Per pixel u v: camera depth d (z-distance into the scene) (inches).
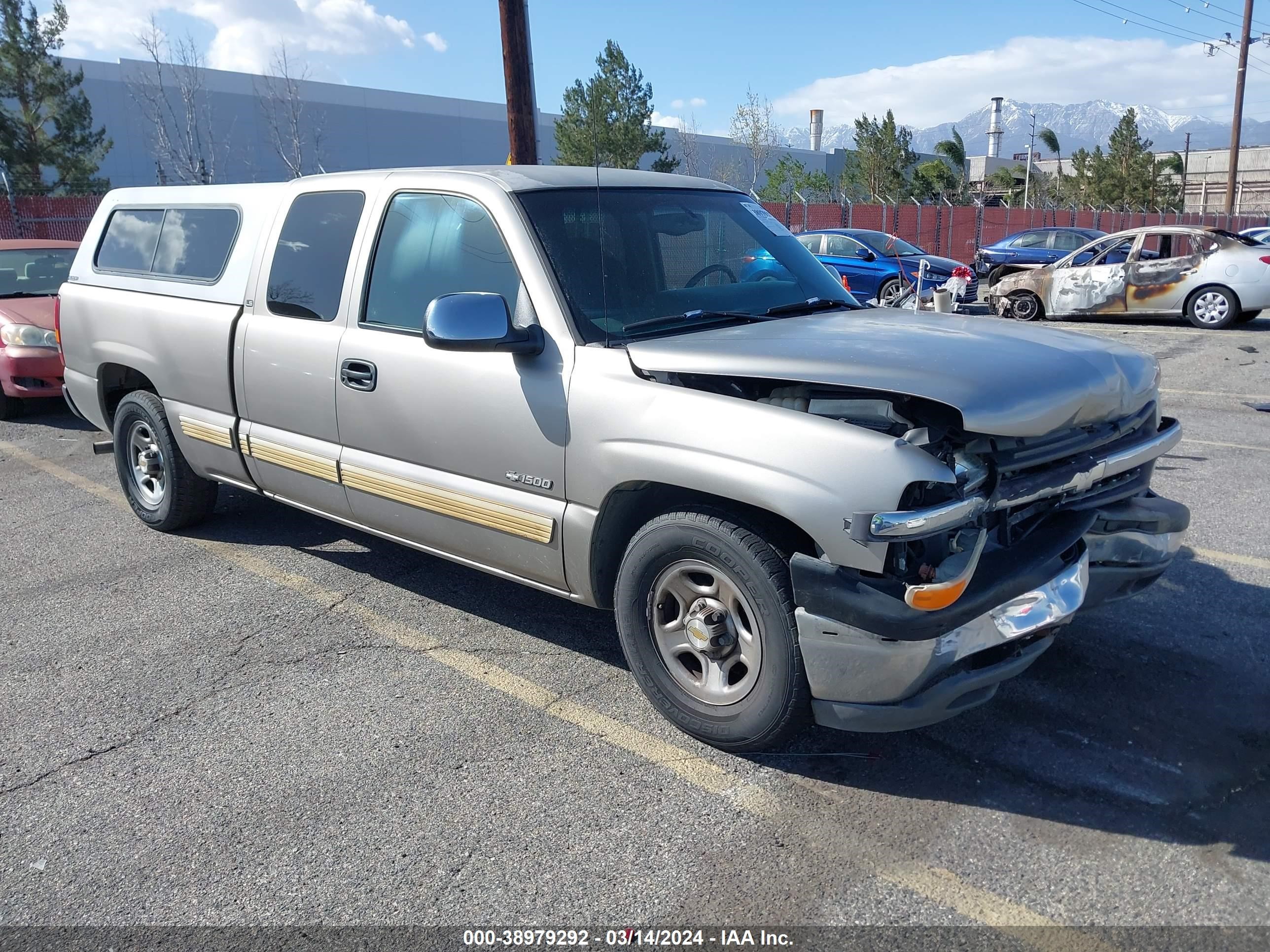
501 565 150.6
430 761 131.0
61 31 1072.2
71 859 113.2
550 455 136.8
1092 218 1535.4
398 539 168.1
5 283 370.3
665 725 138.6
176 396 203.2
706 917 100.9
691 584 129.0
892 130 1464.1
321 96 1521.9
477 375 143.9
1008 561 117.3
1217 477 254.5
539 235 141.6
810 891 104.2
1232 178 1584.6
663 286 147.8
